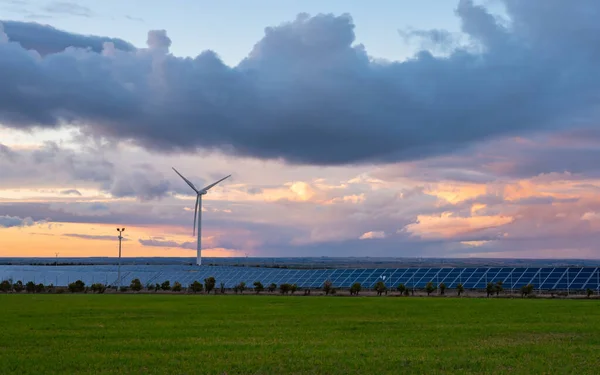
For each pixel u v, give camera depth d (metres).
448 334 55.91
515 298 118.88
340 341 51.06
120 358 42.69
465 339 52.56
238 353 44.69
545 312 80.00
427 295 134.12
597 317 72.31
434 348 47.28
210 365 40.22
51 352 45.47
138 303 100.31
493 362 41.50
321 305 95.31
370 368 39.53
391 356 43.50
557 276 139.25
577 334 55.88
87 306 92.19
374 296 129.50
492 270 150.12
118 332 57.16
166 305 94.81
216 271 199.12
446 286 146.00
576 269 141.12
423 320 69.00
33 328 60.75
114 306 92.38
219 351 45.69
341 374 37.97
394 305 95.00
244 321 68.12
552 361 41.84
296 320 69.19
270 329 59.97
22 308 87.56
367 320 69.06
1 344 49.59
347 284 159.00
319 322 66.88
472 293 136.25
